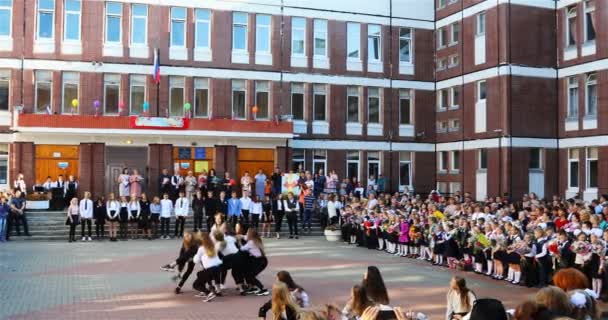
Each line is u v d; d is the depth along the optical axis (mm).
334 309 8672
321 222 29156
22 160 29859
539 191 30812
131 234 26328
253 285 14234
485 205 22156
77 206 25031
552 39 31234
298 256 21188
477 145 32688
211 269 13516
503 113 30469
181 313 12062
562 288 6957
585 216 16516
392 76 36469
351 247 24203
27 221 26203
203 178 28094
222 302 13258
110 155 30875
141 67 32281
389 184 36281
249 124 32250
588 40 29312
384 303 8391
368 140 36062
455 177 35125
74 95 31562
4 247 22688
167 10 32750
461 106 34219
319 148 35094
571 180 30516
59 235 25703
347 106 35875
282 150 33312
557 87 31188
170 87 32938
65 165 30500
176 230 26688
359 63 36000
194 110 33188
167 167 31328
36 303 12805
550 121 31062
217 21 33531
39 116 29344
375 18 36281
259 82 34406
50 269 17406
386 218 22969
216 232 14062
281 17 34562
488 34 31688
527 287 15711
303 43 35156
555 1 31281
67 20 31562
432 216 20562
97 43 31719
